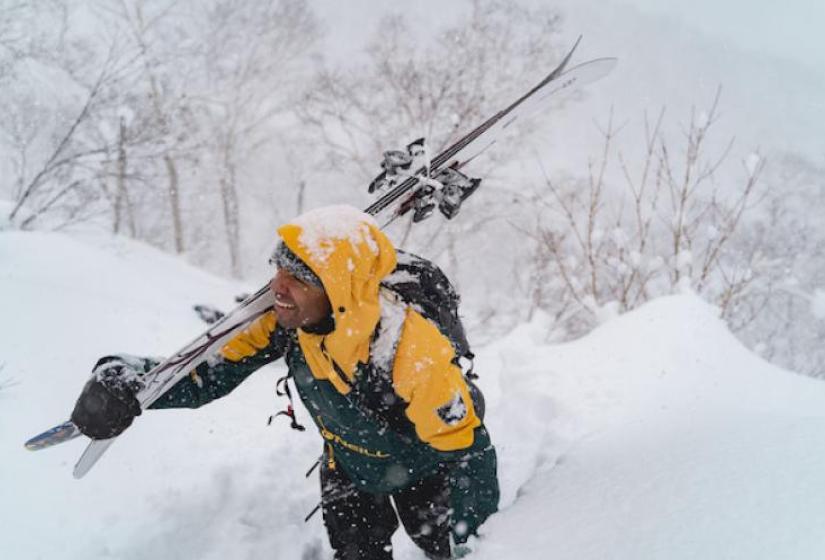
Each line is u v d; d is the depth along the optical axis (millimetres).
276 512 2740
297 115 17656
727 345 3932
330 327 1858
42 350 3807
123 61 12773
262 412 3512
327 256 1713
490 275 18156
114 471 2721
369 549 2176
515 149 15430
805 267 13805
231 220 20188
